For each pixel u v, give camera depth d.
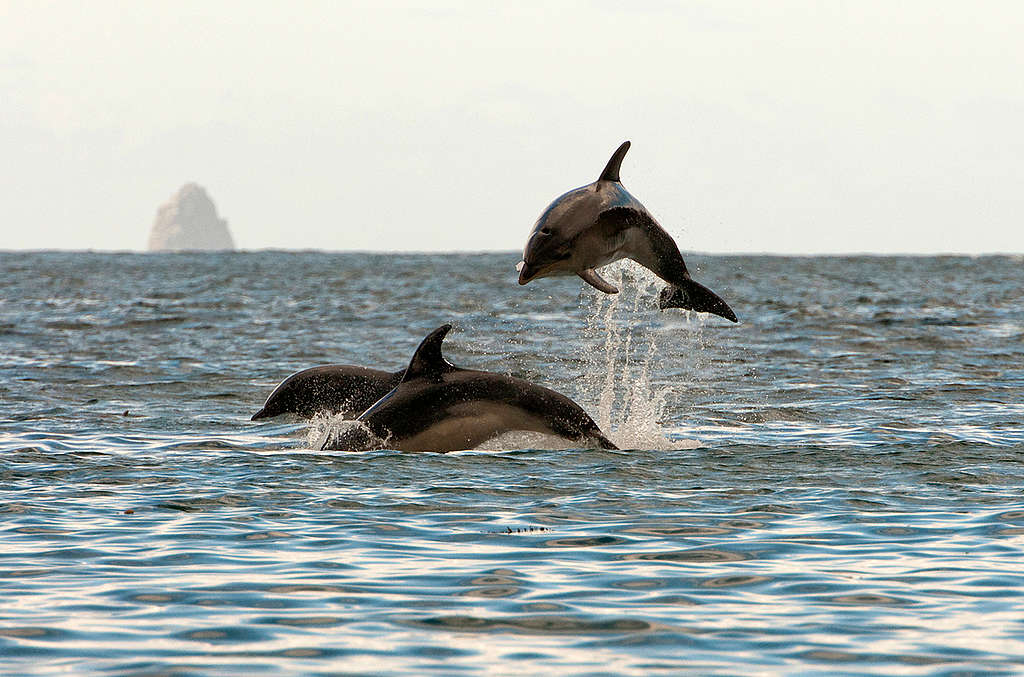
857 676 27.02
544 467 51.22
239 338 123.00
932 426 65.56
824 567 35.84
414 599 32.62
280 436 61.56
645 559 36.84
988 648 28.67
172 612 31.34
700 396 80.19
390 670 27.30
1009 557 36.81
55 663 27.52
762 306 179.62
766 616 31.20
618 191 51.34
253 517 42.38
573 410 56.06
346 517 42.34
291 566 35.88
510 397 55.50
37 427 64.69
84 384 83.94
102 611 31.38
